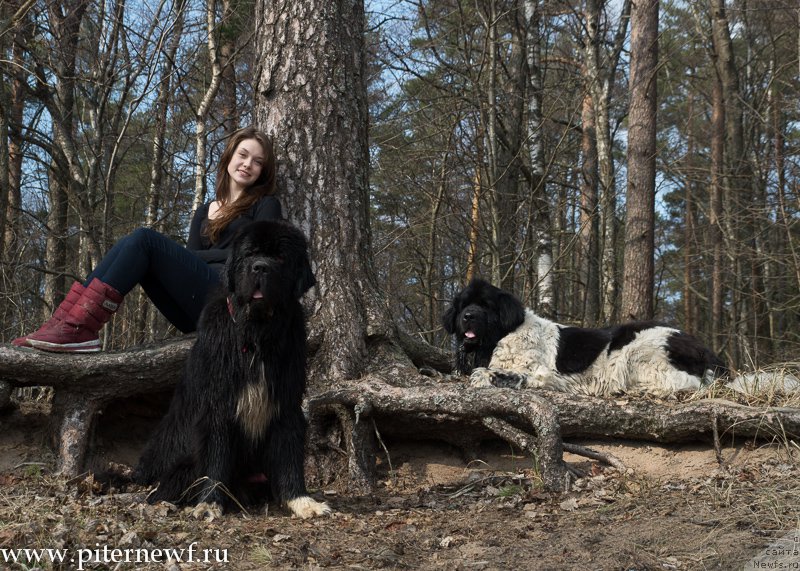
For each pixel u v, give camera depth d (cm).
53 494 450
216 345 422
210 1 1100
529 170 1366
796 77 2045
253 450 439
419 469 575
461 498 485
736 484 445
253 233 419
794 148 1673
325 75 590
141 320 1115
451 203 1318
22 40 1075
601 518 403
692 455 538
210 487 421
